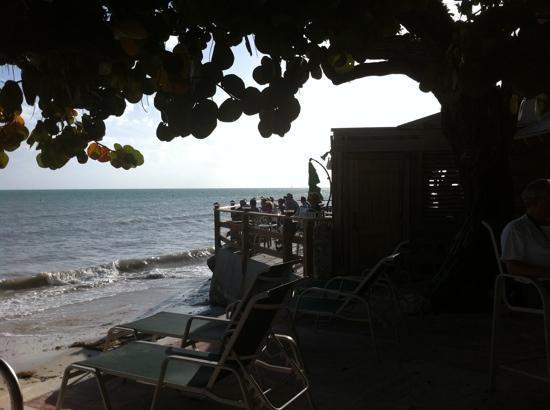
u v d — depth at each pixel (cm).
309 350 541
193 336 426
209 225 4925
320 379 457
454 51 263
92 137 254
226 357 311
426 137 930
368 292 559
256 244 1095
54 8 192
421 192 934
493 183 694
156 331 442
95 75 219
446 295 701
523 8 196
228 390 432
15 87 219
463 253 707
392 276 876
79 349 657
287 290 342
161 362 354
